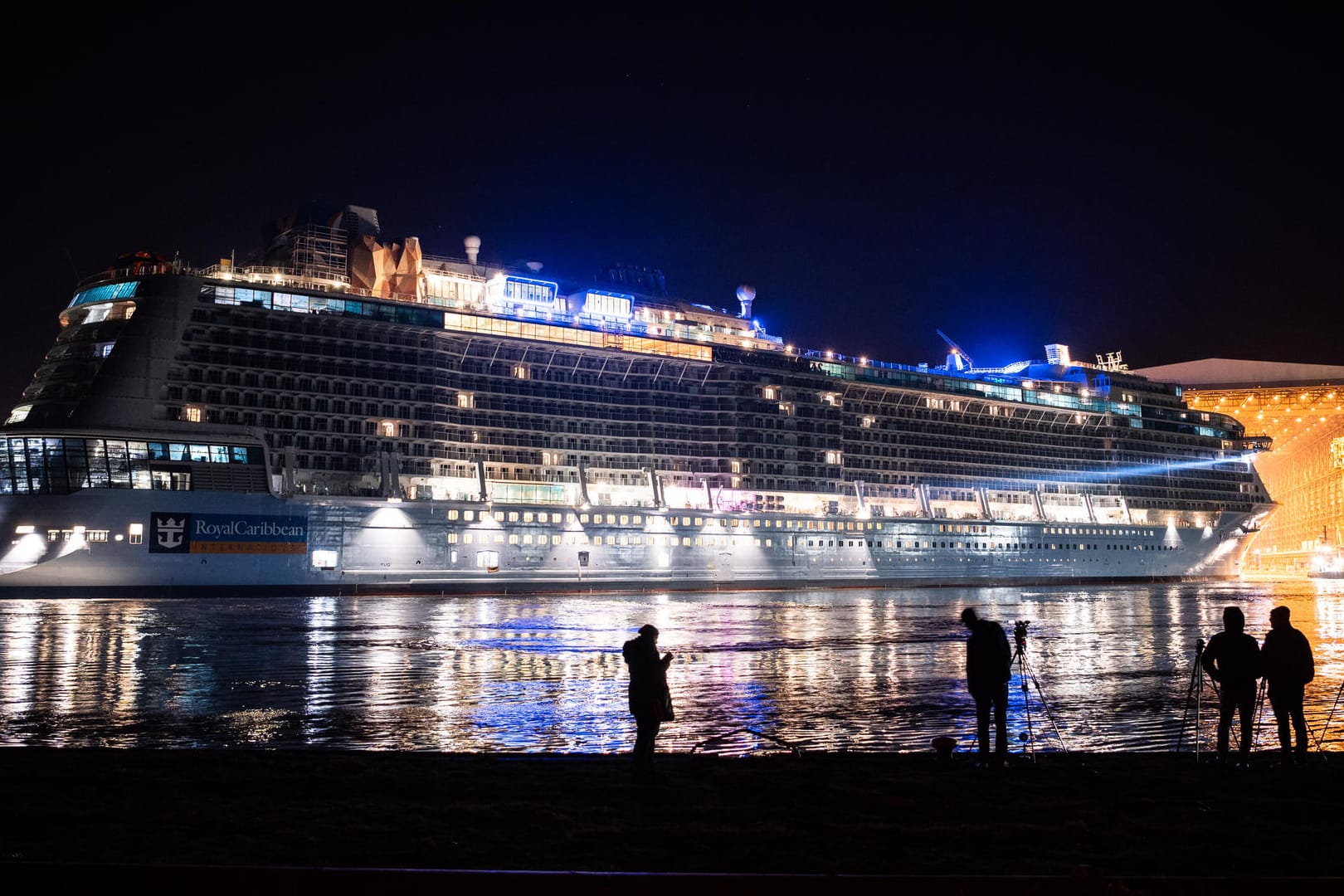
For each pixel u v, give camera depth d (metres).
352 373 112.06
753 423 139.38
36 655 46.22
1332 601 111.50
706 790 17.89
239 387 105.69
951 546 152.25
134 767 19.58
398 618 73.81
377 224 126.38
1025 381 171.25
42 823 15.16
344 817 15.66
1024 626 28.83
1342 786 18.52
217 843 14.10
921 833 14.90
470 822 15.44
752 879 10.39
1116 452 177.38
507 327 122.81
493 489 119.69
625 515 125.69
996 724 20.41
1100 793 17.94
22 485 94.62
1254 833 15.13
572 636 58.81
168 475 98.56
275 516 102.88
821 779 18.94
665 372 135.62
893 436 154.62
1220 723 21.12
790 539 137.88
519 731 28.48
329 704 33.16
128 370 100.44
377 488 111.06
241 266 114.56
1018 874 12.92
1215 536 184.75
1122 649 54.25
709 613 82.81
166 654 47.38
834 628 66.69
